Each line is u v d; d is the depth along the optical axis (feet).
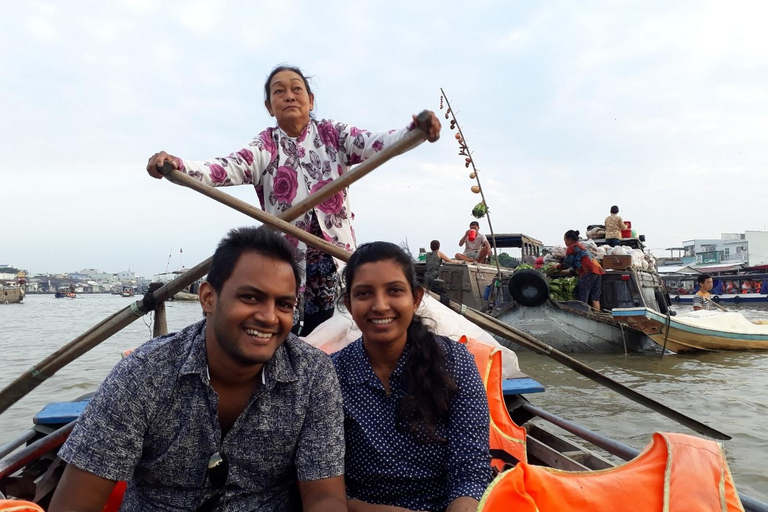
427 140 7.93
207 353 5.14
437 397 6.10
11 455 7.97
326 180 9.78
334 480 5.53
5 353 37.19
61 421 9.47
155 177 8.36
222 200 8.39
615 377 27.22
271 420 5.34
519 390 10.88
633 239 43.52
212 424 5.11
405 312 6.20
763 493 13.01
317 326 9.91
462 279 36.83
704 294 45.03
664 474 5.25
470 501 5.64
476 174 33.35
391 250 6.30
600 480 5.23
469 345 8.79
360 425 6.24
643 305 36.99
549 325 34.42
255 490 5.47
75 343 9.66
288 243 5.23
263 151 9.69
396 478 6.19
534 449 10.18
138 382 4.95
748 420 18.93
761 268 122.21
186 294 109.50
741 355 34.71
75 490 4.83
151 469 5.17
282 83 9.48
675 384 25.36
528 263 41.68
